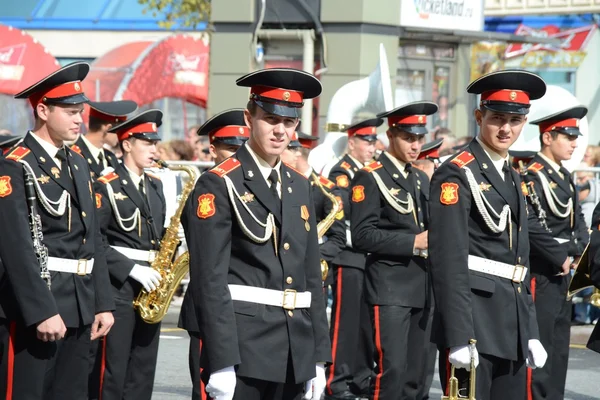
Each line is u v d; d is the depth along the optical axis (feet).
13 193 26.66
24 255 26.27
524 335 27.55
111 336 34.50
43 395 27.45
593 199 56.29
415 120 36.06
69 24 106.63
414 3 72.84
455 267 26.89
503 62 80.12
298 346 23.67
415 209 36.17
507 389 27.86
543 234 36.35
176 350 49.83
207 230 23.26
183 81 79.25
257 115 23.53
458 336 26.40
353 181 36.47
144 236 36.01
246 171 23.88
